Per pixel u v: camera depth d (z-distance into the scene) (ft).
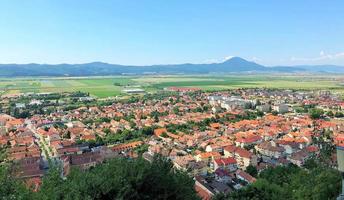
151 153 503.61
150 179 122.62
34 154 488.02
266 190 220.64
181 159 452.76
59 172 150.51
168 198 123.75
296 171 313.12
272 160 484.33
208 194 319.27
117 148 544.21
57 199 120.16
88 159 450.30
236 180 388.37
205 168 430.61
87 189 116.06
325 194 190.90
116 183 116.67
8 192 118.73
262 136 618.44
